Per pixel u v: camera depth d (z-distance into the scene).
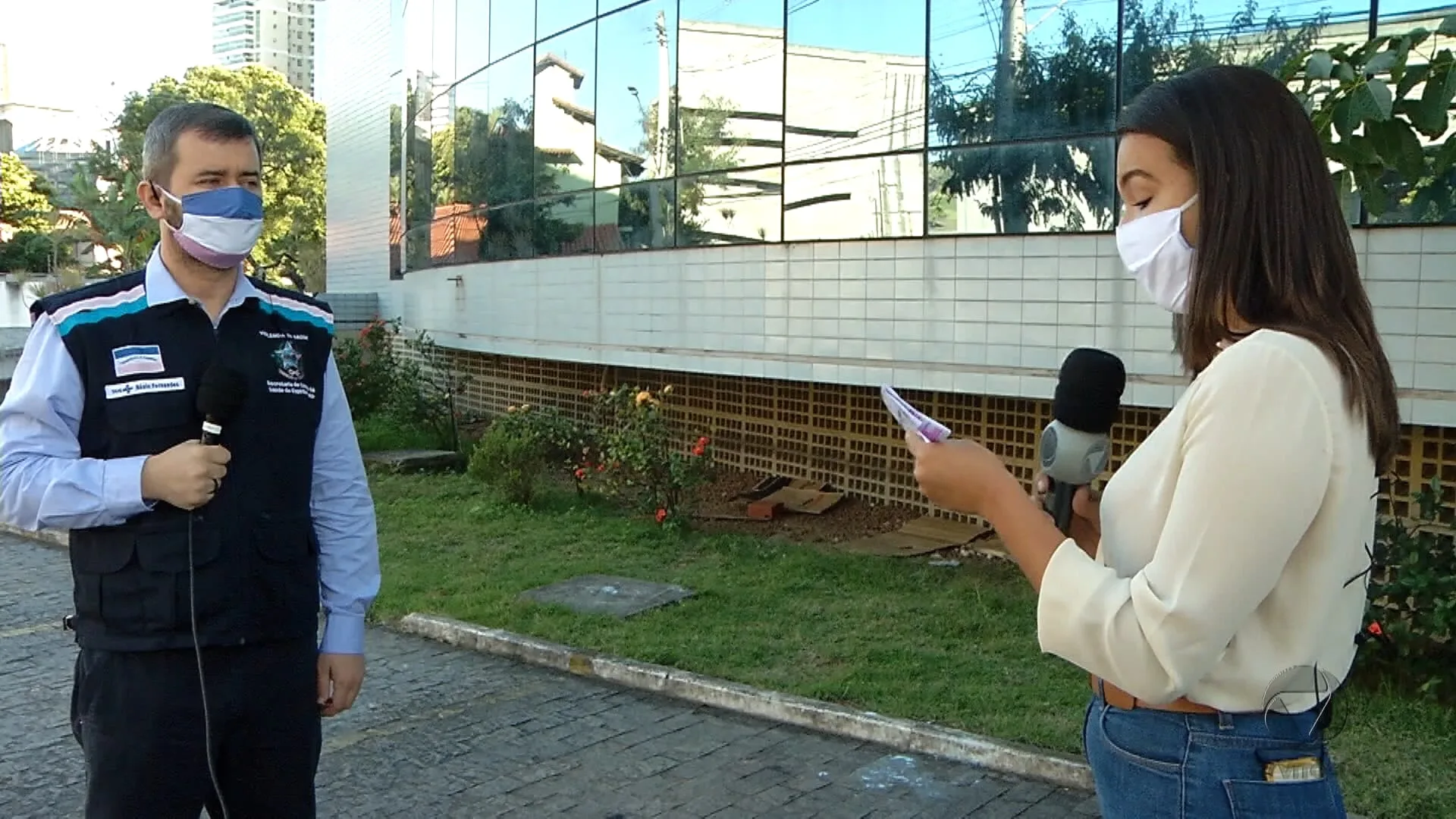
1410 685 5.07
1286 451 1.49
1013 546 1.69
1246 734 1.62
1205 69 1.72
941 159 7.63
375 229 19.64
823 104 8.40
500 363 14.88
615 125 10.40
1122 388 2.00
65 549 9.31
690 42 9.50
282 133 50.78
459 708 5.49
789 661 5.87
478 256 13.23
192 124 2.45
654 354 10.02
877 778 4.61
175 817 2.47
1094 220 6.87
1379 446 1.61
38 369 2.40
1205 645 1.50
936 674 5.60
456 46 13.70
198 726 2.44
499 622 6.63
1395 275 5.68
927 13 7.64
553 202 11.47
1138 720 1.72
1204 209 1.65
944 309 7.64
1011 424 8.39
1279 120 1.64
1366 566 1.64
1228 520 1.49
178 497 2.32
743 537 8.69
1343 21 5.90
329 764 4.83
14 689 5.80
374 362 15.34
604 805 4.42
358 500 2.83
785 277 8.68
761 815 4.30
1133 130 1.75
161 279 2.50
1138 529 1.69
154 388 2.43
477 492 10.57
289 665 2.58
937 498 1.77
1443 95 3.91
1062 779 4.50
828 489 9.76
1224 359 1.57
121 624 2.40
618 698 5.61
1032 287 7.18
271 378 2.56
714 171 9.34
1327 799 1.64
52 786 4.64
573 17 11.00
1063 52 6.96
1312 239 1.62
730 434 10.80
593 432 10.77
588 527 9.12
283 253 39.72
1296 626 1.59
